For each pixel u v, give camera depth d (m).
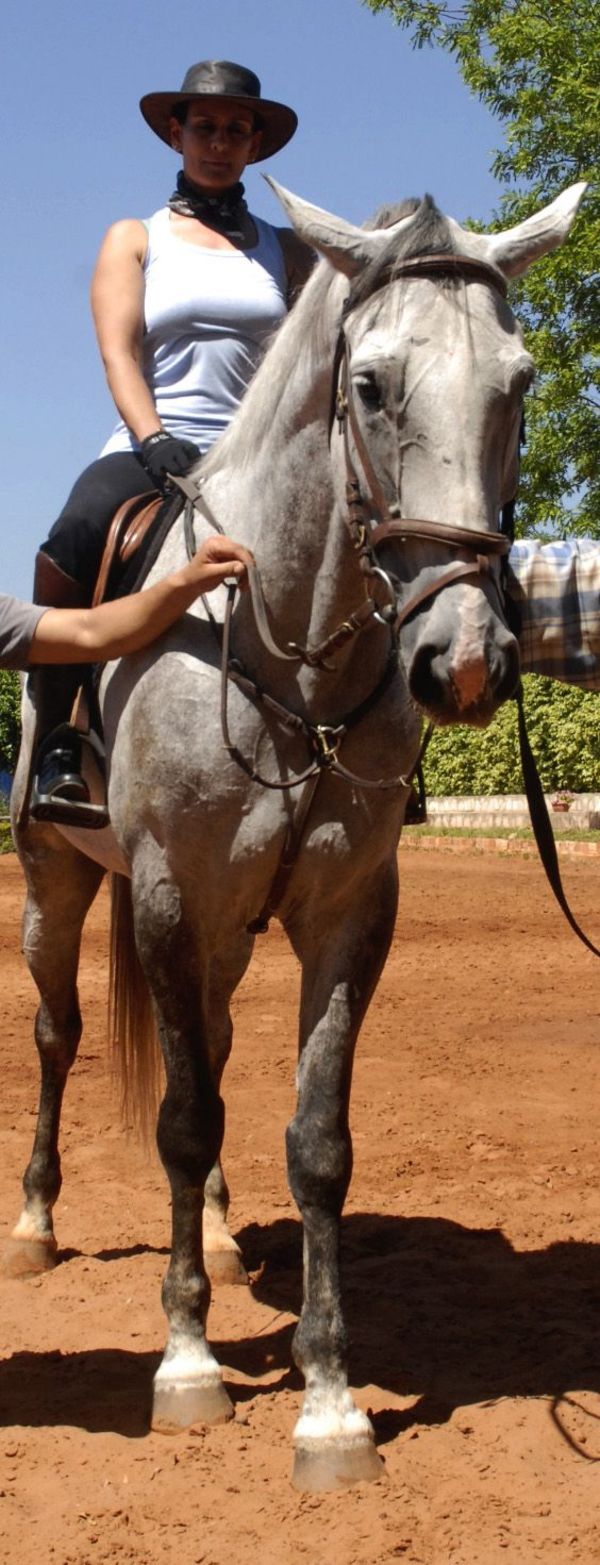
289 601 3.65
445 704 3.00
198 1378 3.75
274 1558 3.12
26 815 4.85
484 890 14.33
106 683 4.04
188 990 3.79
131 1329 4.39
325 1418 3.49
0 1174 5.97
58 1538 3.20
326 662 3.59
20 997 9.63
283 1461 3.54
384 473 3.14
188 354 4.33
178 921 3.75
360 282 3.22
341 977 3.81
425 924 12.32
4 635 3.74
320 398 3.53
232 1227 5.38
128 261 4.36
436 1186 5.78
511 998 9.40
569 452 16.23
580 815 20.16
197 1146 3.79
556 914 12.76
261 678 3.67
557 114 16.38
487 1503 3.30
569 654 4.91
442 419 3.02
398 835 3.87
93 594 4.18
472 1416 3.71
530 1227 5.29
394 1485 3.39
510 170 16.72
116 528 4.11
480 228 17.20
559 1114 6.77
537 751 22.66
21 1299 4.65
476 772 24.36
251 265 4.40
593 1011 8.99
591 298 15.55
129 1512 3.30
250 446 3.79
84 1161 6.15
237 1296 4.70
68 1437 3.68
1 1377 4.07
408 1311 4.51
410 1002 9.30
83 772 4.27
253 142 4.60
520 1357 4.14
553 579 4.89
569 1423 3.68
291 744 3.66
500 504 3.11
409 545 3.08
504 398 3.07
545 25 16.22
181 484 3.90
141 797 3.76
